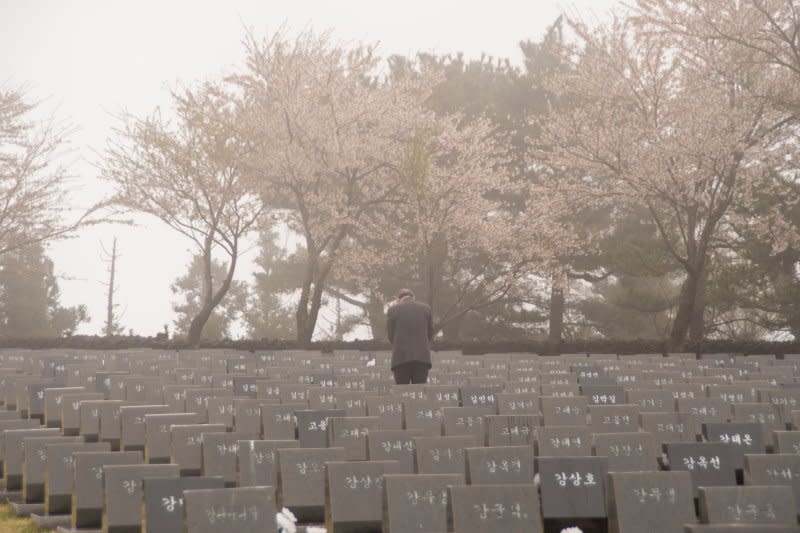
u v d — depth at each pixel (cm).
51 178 4122
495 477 787
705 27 2945
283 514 768
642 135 3152
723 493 643
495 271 4059
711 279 3728
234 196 3475
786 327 3712
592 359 2116
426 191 3359
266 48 3506
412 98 3750
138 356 2067
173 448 969
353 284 4469
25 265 6003
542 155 3975
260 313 5994
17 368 1984
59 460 957
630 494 687
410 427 1155
